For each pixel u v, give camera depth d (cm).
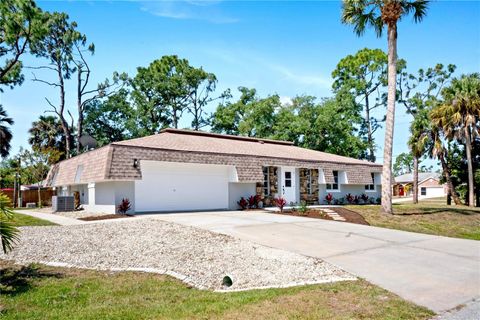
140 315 483
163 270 718
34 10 2595
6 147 3344
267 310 500
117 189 1644
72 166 2030
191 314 484
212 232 1095
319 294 579
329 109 3694
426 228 1611
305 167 2284
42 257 803
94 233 1078
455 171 3297
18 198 2981
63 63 3622
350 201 2614
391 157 1825
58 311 500
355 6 1838
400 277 690
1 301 541
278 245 959
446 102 2966
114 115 4078
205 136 2455
